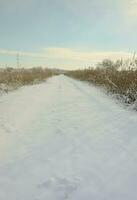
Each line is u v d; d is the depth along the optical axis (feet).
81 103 37.96
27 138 19.30
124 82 45.37
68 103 37.81
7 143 18.01
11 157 15.34
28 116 27.37
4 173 13.12
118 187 11.69
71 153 16.11
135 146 17.49
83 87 74.49
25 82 81.87
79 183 11.98
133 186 11.82
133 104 33.14
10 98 43.37
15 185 11.82
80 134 20.52
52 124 23.86
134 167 13.98
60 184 11.85
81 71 144.97
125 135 20.21
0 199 10.59
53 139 19.11
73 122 24.79
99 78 75.66
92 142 18.40
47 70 183.21
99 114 28.91
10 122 24.43
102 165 14.21
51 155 15.74
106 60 91.97
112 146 17.51
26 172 13.24
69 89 66.69
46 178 12.50
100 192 11.18
